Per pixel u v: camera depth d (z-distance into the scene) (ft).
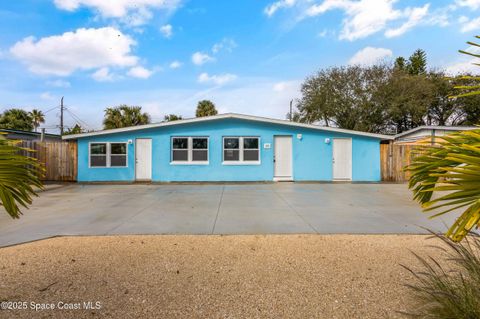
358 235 15.60
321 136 44.06
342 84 82.23
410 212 21.67
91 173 43.01
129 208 23.48
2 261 11.91
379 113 80.64
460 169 3.79
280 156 44.11
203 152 43.73
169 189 35.50
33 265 11.46
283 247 13.61
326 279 10.07
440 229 16.76
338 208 23.29
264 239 14.92
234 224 18.08
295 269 10.98
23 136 54.24
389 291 9.12
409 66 96.89
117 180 43.16
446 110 81.92
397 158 44.16
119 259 12.12
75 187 37.65
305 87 87.40
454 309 6.90
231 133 43.73
